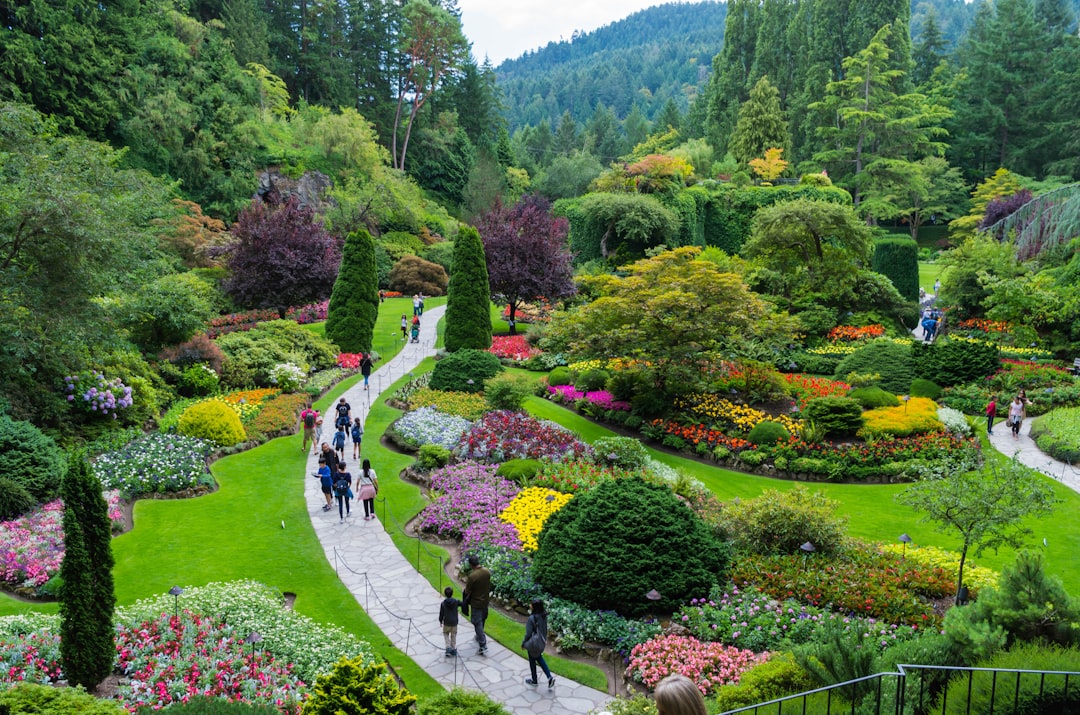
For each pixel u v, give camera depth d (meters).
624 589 12.93
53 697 7.97
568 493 18.19
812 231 38.91
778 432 22.84
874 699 7.19
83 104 47.91
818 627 9.74
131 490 18.12
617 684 11.41
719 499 19.34
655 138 78.69
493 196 73.94
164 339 27.78
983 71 75.38
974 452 21.89
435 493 18.77
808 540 15.02
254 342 30.42
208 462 21.02
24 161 21.89
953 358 30.06
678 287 24.75
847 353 34.19
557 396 28.42
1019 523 12.92
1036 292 33.78
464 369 28.52
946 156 77.44
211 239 45.19
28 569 13.80
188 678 10.42
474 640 12.64
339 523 17.41
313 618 13.13
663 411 25.58
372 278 34.94
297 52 75.25
